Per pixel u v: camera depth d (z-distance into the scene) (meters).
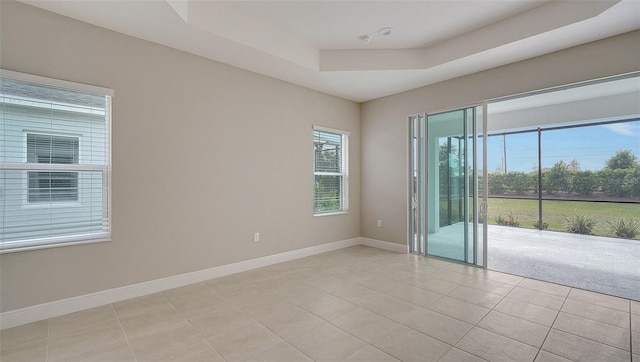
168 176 3.18
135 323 2.42
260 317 2.54
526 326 2.38
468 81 4.05
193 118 3.37
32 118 2.48
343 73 3.99
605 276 3.64
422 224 4.71
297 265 4.12
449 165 4.36
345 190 5.33
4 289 2.32
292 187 4.42
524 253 4.83
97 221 2.78
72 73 2.61
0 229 2.36
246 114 3.87
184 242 3.31
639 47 2.79
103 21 2.66
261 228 4.04
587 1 2.58
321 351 2.03
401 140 4.88
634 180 5.65
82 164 2.70
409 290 3.18
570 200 6.55
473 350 2.04
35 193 2.50
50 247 2.50
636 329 2.32
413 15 3.06
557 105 6.07
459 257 4.25
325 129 4.90
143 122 3.01
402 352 2.02
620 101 5.30
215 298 2.95
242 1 2.88
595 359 1.93
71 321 2.45
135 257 2.96
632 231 5.69
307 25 3.31
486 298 2.96
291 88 4.40
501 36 3.14
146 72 3.02
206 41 3.04
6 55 2.32
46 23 2.48
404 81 4.35
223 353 2.01
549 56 3.34
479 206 4.07
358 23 3.24
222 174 3.63
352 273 3.77
